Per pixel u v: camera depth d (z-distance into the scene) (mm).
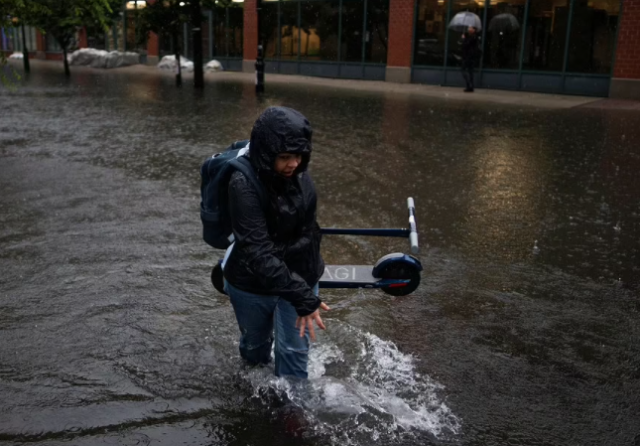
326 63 26219
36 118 13539
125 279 4793
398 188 7820
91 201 6902
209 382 3412
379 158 9648
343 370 3576
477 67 21656
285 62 27641
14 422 3037
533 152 10219
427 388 3418
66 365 3568
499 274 5043
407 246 5680
